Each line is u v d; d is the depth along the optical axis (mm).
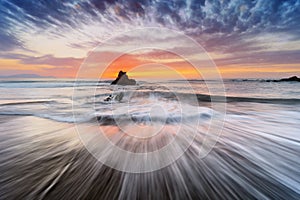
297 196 1829
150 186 1979
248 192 1885
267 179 2176
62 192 1896
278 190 1938
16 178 2213
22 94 12406
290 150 3180
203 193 1848
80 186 2006
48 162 2688
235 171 2371
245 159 2781
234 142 3598
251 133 4238
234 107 7680
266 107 7824
